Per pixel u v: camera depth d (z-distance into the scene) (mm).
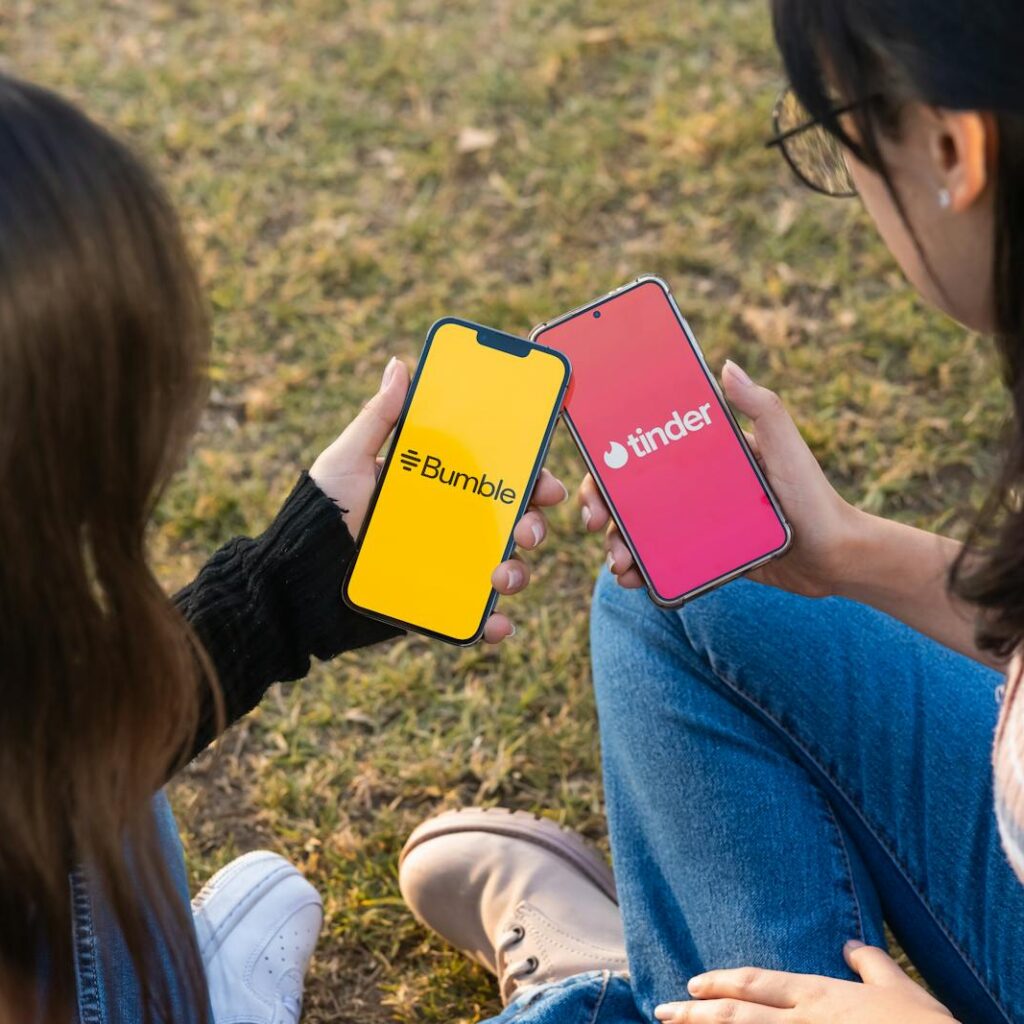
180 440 940
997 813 1079
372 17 3092
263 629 1254
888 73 843
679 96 2852
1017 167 814
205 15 3131
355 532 1388
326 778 1938
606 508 1439
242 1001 1504
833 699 1411
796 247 2566
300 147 2846
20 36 3094
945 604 1362
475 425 1402
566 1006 1386
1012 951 1291
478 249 2633
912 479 2232
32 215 768
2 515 813
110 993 1129
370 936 1789
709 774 1406
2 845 938
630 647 1517
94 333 807
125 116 2902
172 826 1281
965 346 2359
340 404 2404
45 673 881
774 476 1390
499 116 2871
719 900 1360
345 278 2592
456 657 2080
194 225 2699
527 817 1758
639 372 1454
